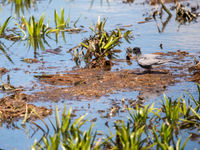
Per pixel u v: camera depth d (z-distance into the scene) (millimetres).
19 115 13609
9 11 32625
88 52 20891
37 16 30500
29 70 18938
